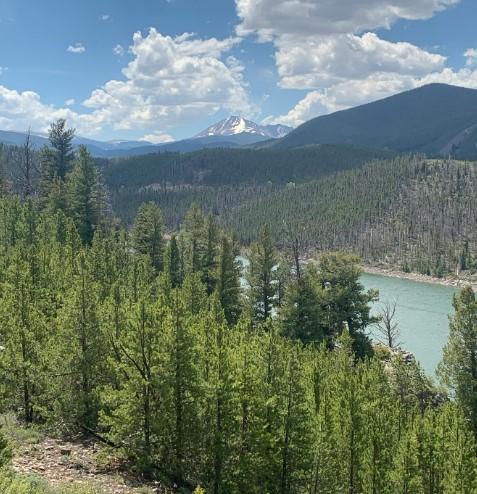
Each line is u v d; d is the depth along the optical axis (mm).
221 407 22672
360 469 26562
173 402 22688
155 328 22844
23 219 70000
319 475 24922
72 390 26188
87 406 25688
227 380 22594
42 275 43000
